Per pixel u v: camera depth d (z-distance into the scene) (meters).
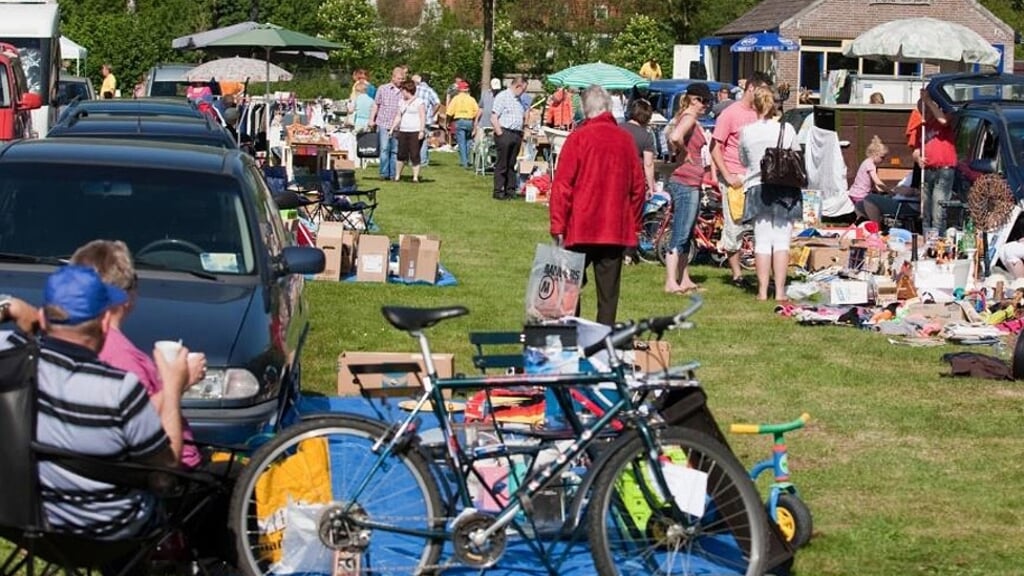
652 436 7.53
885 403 13.09
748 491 7.68
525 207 30.83
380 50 71.06
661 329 7.80
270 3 71.56
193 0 69.88
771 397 13.29
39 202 10.42
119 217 10.38
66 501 6.52
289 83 64.81
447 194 33.38
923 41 29.56
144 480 6.64
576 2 71.19
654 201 22.44
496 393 9.00
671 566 7.64
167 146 11.61
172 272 9.98
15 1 34.72
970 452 11.45
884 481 10.59
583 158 12.63
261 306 9.67
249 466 7.34
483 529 7.55
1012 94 24.52
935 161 22.47
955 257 19.08
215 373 8.77
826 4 56.31
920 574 8.60
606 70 41.47
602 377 7.69
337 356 14.49
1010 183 20.86
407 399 8.49
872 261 20.11
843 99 40.72
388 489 7.51
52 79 34.22
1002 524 9.62
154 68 45.31
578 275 10.54
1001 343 15.97
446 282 19.78
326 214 24.11
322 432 7.44
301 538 7.45
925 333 16.33
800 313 17.28
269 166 27.08
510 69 69.06
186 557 7.35
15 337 6.91
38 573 7.88
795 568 8.65
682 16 70.56
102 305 6.59
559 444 7.78
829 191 27.25
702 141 19.03
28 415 6.46
